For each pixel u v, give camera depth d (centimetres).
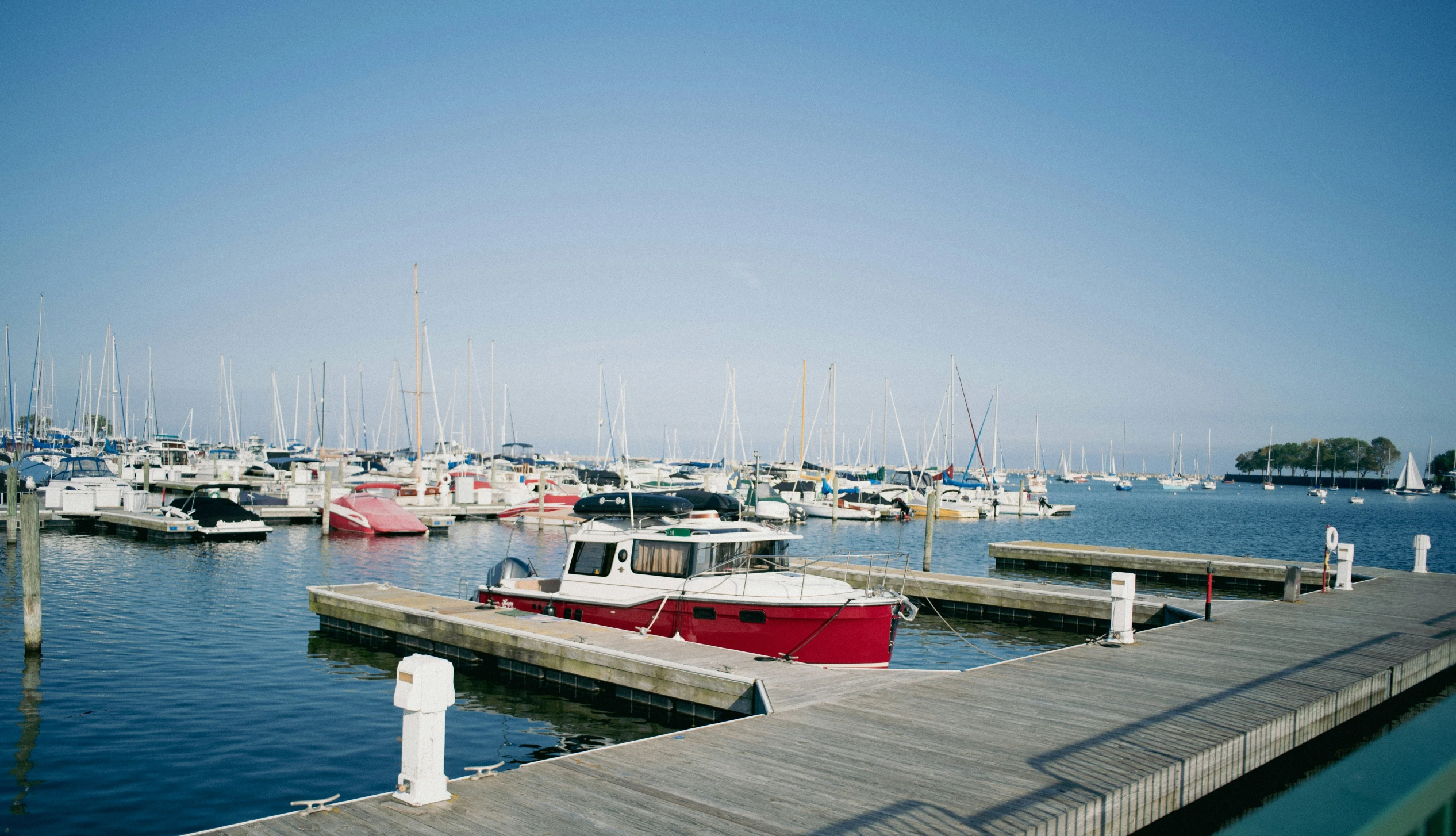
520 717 1593
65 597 2642
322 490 5109
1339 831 147
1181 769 984
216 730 1487
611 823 814
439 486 5934
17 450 6994
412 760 860
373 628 2145
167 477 6750
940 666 2102
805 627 1717
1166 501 13725
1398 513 10575
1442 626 1880
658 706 1556
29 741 1416
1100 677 1391
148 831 1110
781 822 817
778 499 6169
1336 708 1296
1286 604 2208
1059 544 4062
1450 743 179
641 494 2141
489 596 2194
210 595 2725
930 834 791
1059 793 890
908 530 6075
